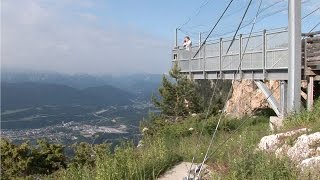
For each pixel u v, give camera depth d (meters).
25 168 19.08
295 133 11.56
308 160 9.20
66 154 19.75
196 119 23.64
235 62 22.19
